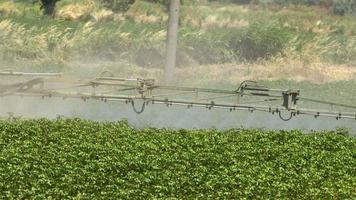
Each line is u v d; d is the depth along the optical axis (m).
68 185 44.41
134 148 51.66
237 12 127.19
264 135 56.59
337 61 96.88
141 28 105.56
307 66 88.69
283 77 87.25
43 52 92.31
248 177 46.66
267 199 43.81
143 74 85.56
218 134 56.47
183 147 53.00
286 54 93.62
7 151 49.19
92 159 49.16
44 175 45.22
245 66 90.62
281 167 49.16
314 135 57.56
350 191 45.59
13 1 145.75
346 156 52.06
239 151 52.28
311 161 50.72
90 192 43.91
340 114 60.25
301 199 44.09
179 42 93.19
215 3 139.88
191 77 85.12
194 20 115.69
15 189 43.53
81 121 58.62
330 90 80.81
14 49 92.25
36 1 142.12
